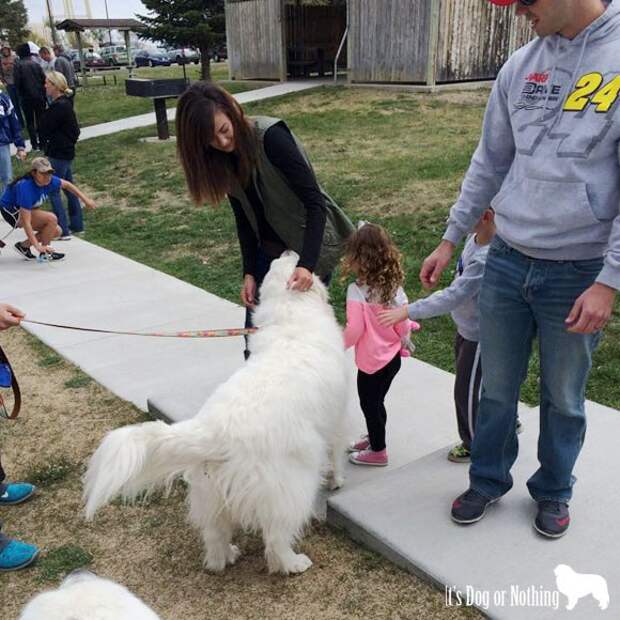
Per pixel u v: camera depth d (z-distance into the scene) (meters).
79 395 4.74
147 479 2.65
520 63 2.52
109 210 10.39
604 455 3.41
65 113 8.84
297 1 19.70
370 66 16.44
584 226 2.37
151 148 13.90
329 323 3.23
